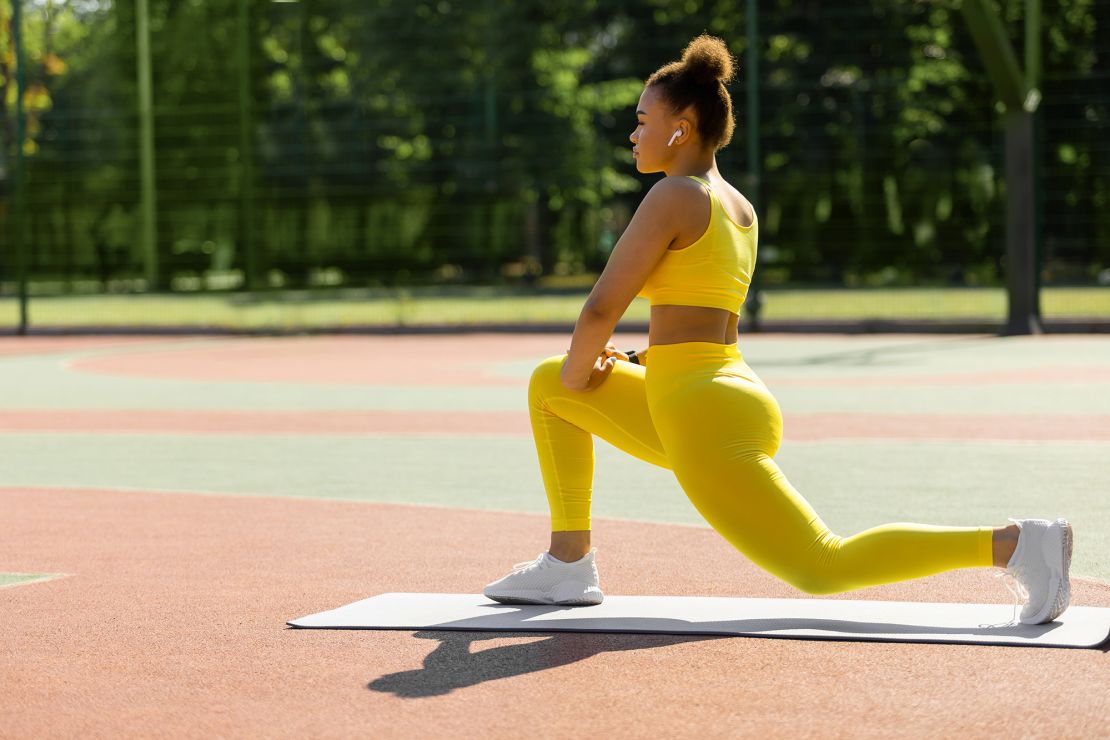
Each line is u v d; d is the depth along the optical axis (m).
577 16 39.66
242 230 35.53
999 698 3.90
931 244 35.12
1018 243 21.50
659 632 4.68
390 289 35.38
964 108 35.00
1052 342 20.11
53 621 5.02
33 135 36.56
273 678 4.22
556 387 4.98
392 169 37.09
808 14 35.31
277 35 37.03
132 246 35.59
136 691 4.11
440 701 3.96
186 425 11.69
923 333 22.42
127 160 36.44
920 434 10.22
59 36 36.94
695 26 38.56
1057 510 7.11
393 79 37.59
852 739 3.57
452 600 5.21
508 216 36.91
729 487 4.50
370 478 8.66
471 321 25.89
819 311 27.80
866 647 4.46
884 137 35.69
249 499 7.88
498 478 8.61
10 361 19.48
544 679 4.16
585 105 40.06
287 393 14.38
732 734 3.62
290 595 5.41
